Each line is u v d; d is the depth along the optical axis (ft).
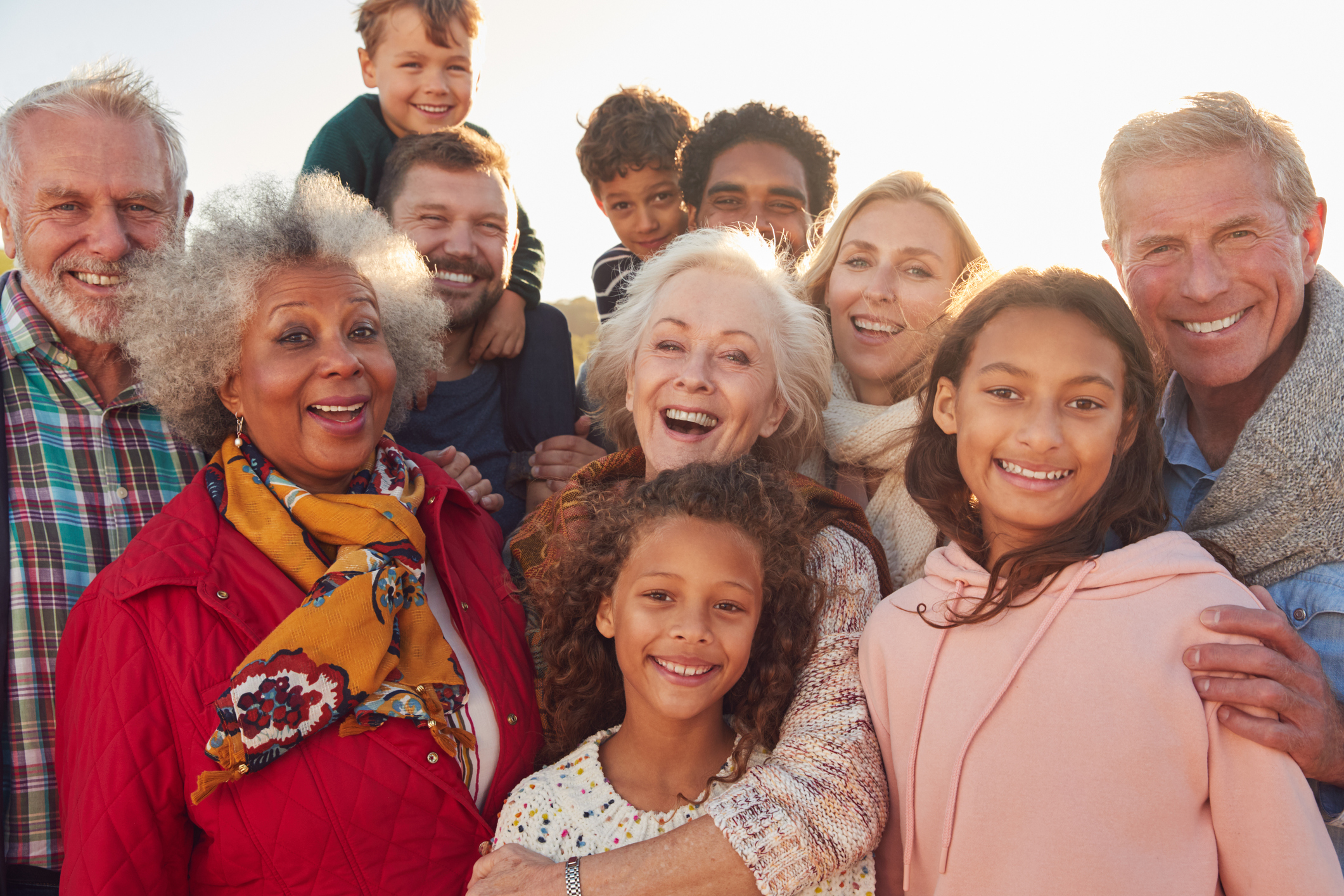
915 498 7.43
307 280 6.97
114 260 7.95
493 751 7.01
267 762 5.97
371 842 6.20
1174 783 5.73
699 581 6.40
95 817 5.82
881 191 9.86
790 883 5.83
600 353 9.11
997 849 5.91
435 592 7.49
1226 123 7.66
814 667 6.88
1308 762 5.76
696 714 6.55
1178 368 8.16
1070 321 6.44
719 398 7.98
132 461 8.12
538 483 10.87
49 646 7.49
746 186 12.49
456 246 10.51
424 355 8.60
